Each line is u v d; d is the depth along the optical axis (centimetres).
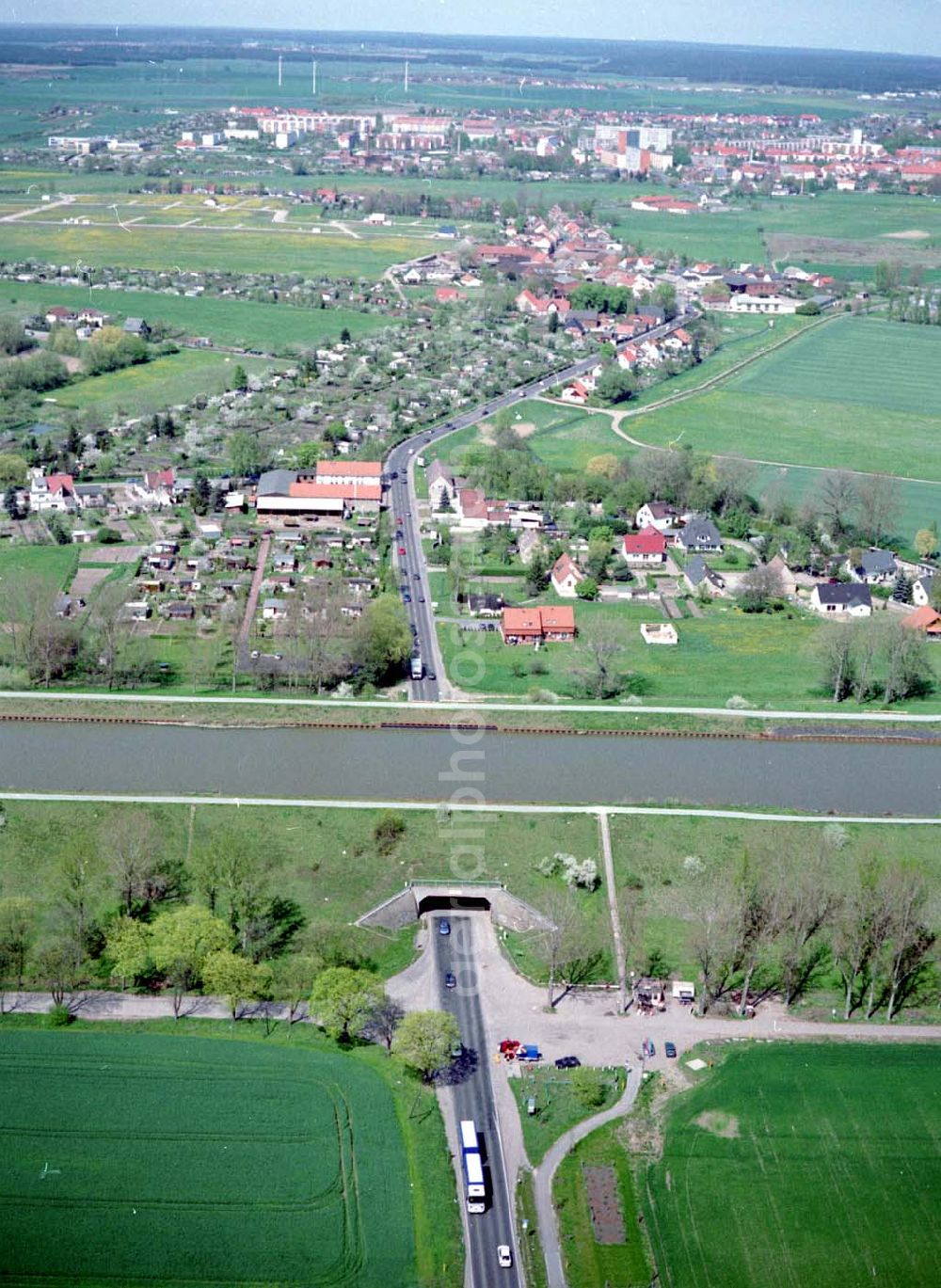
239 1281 18550
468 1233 19475
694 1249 19338
